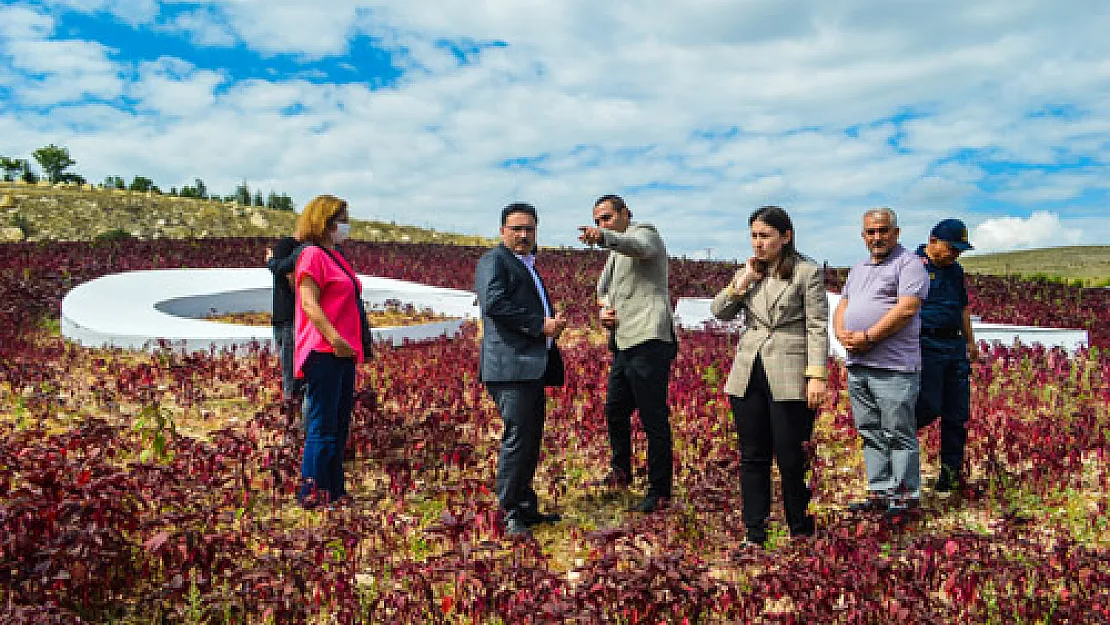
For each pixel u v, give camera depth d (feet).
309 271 14.21
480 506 12.55
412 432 18.79
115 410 20.65
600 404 21.45
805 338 12.70
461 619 10.52
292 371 20.54
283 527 13.28
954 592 10.50
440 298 50.26
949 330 16.06
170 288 46.75
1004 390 24.90
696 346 34.63
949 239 15.96
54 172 161.48
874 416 15.20
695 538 13.61
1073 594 10.62
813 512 15.07
